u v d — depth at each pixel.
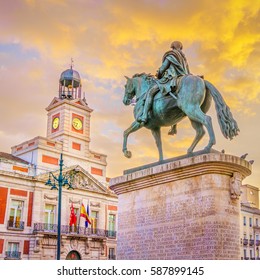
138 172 8.16
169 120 8.30
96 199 42.59
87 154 43.47
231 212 6.97
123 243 8.21
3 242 35.19
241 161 7.07
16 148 41.47
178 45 8.55
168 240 7.41
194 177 7.27
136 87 9.08
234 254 6.80
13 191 36.62
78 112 43.94
